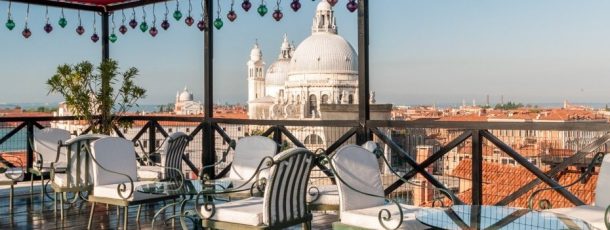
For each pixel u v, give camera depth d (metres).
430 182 5.34
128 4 7.98
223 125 7.07
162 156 5.76
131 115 8.14
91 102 7.94
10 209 5.78
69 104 7.79
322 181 5.72
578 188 4.73
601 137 4.50
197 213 3.79
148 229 5.05
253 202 3.96
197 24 7.21
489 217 3.33
